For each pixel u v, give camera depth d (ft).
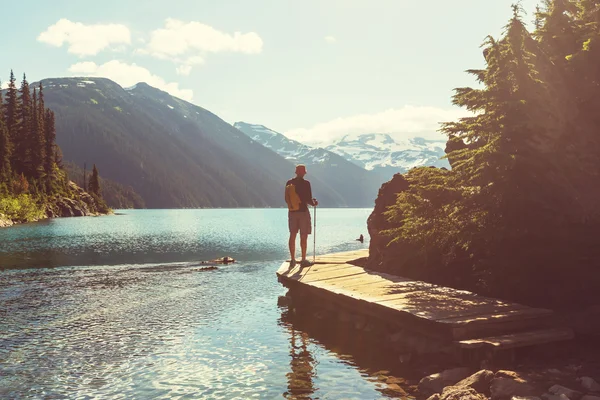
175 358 29.25
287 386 24.50
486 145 32.53
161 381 25.23
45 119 452.35
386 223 51.93
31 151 398.83
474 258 39.96
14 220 287.89
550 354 26.81
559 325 30.04
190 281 63.00
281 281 47.80
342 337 34.30
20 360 28.76
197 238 163.84
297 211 49.70
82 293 53.26
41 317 40.83
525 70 32.22
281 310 44.19
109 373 26.48
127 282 61.93
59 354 30.01
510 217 32.81
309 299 44.75
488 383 22.29
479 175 33.24
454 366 26.61
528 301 34.35
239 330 36.45
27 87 408.67
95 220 351.46
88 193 563.07
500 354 25.70
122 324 38.37
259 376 26.03
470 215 34.96
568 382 22.18
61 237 154.30
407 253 46.47
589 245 32.83
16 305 46.14
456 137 36.78
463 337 26.35
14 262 84.33
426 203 39.29
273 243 141.18
